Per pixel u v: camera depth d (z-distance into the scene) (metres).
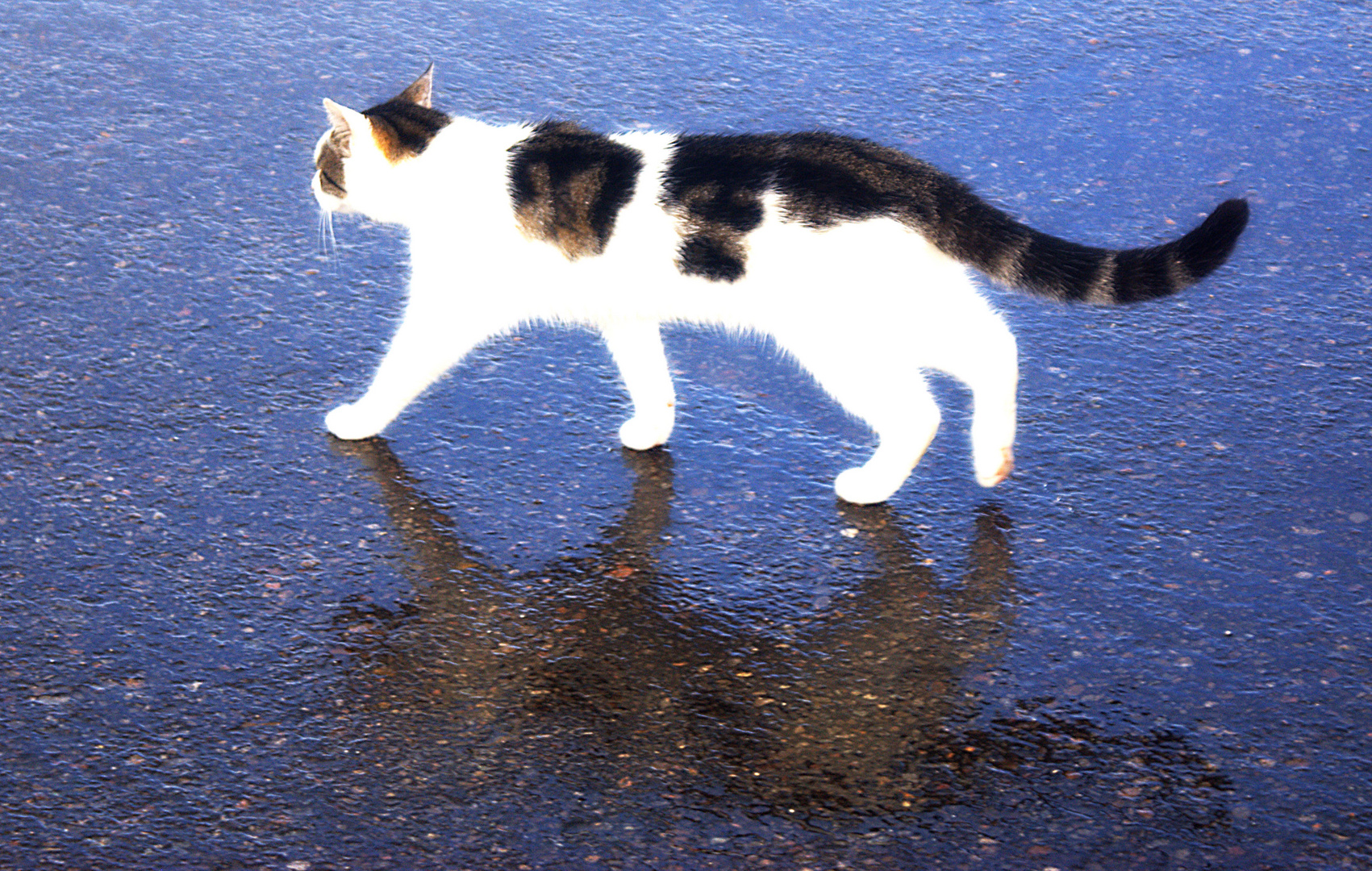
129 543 2.37
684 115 2.97
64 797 2.17
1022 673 2.30
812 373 2.42
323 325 2.63
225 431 2.49
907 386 2.40
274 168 2.85
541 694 2.27
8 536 2.37
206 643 2.29
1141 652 2.32
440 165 2.41
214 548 2.38
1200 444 2.53
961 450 2.53
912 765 2.22
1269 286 2.73
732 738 2.24
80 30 3.07
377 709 2.25
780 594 2.37
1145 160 2.92
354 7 3.17
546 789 2.19
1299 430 2.55
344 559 2.38
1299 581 2.38
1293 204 2.86
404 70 3.04
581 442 2.52
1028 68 3.09
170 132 2.89
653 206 2.36
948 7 3.22
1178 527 2.44
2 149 2.84
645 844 2.16
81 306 2.63
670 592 2.36
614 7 3.20
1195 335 2.66
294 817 2.16
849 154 2.37
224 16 3.13
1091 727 2.25
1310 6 3.26
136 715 2.23
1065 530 2.43
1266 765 2.22
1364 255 2.78
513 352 2.62
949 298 2.39
